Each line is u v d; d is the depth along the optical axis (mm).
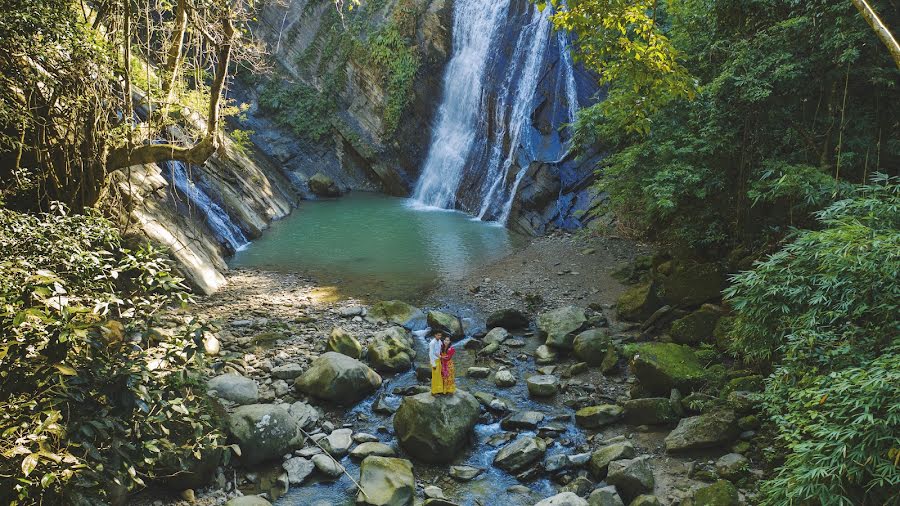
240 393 10844
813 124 12938
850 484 6488
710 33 14406
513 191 24719
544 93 26016
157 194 18172
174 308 15031
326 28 33188
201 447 8164
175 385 8484
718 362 11727
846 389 6441
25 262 7320
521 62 27438
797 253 8414
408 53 30766
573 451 9969
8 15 10633
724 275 14016
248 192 24516
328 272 18734
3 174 13320
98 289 9195
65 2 11406
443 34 30672
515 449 9695
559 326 13688
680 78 10312
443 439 9688
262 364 12352
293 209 27531
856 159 12250
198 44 12688
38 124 12602
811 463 6441
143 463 7598
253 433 9422
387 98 31234
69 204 13477
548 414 11062
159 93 13078
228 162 24219
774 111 13055
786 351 8367
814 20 11719
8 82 11742
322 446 9938
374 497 8562
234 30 11609
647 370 11211
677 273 14508
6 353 6258
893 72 11742
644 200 16359
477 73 28922
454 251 20859
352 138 31750
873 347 7270
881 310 7281
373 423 10836
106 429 7035
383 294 16828
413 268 19078
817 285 8219
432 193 29344
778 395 8062
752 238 14531
